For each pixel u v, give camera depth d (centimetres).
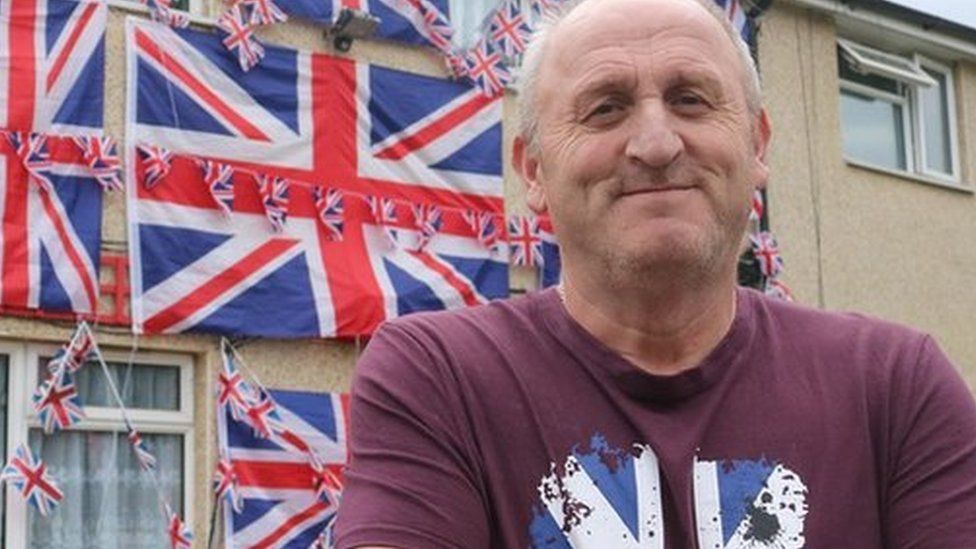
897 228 1233
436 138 923
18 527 748
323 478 833
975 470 176
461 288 909
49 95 779
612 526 170
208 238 819
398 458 170
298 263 848
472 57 946
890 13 1240
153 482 803
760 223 1127
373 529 165
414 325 182
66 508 773
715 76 179
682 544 170
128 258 794
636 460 173
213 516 805
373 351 181
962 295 1274
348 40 898
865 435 177
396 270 886
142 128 809
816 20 1212
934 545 173
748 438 175
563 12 188
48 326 765
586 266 179
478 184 937
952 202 1284
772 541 170
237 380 817
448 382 175
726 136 179
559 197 181
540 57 189
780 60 1178
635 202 175
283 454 826
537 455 172
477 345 179
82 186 782
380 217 887
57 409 758
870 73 1252
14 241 754
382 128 903
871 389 180
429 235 905
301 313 843
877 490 177
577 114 179
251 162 845
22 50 777
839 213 1191
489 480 171
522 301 186
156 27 822
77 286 771
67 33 791
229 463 808
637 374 175
